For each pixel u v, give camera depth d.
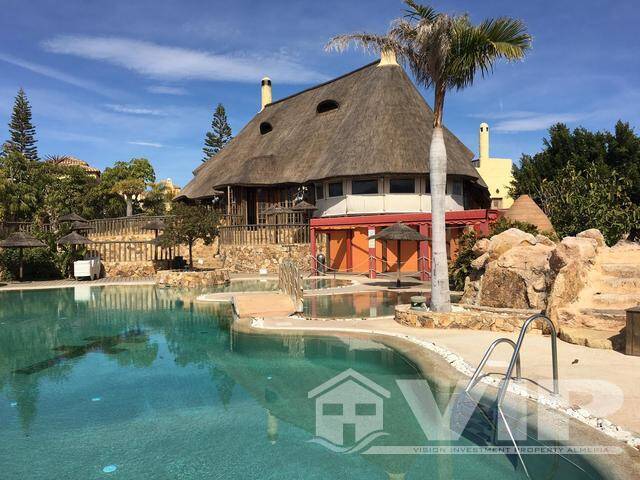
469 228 24.81
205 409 7.29
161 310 16.88
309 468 5.34
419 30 11.45
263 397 7.80
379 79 33.69
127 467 5.46
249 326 13.16
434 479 5.00
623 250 12.18
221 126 73.00
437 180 12.34
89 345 11.72
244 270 30.41
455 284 19.05
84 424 6.74
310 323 13.18
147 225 29.06
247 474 5.25
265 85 52.09
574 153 36.28
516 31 11.29
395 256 28.31
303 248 30.23
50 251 28.45
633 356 8.43
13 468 5.44
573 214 25.62
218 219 30.67
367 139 29.78
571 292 10.86
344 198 29.95
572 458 5.19
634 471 4.62
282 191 36.12
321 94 40.06
